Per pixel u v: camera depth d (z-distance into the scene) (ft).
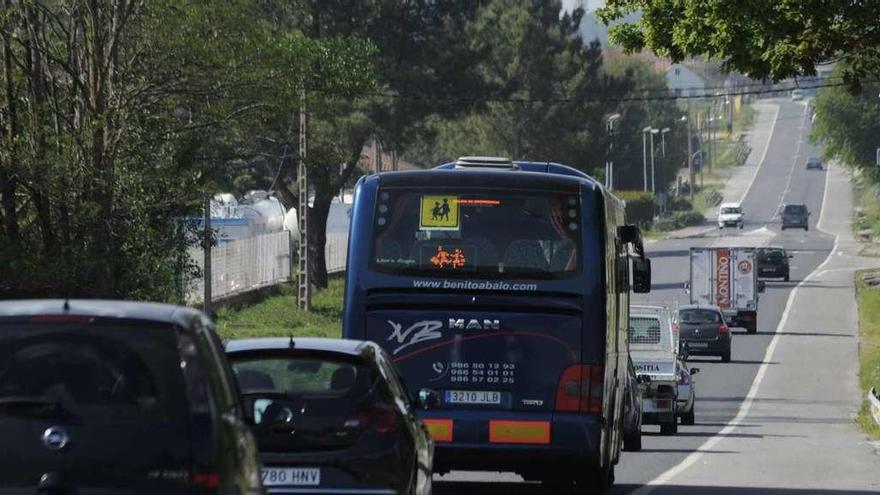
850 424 305.53
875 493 165.89
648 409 267.80
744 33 172.96
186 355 66.28
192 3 262.88
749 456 219.82
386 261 140.77
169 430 65.05
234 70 267.18
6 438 65.00
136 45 268.21
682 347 311.27
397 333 140.26
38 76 260.62
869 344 505.25
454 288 139.64
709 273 549.13
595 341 138.82
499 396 138.92
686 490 166.71
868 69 175.63
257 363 106.83
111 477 64.54
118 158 266.77
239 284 536.83
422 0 568.41
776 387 398.62
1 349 66.33
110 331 66.59
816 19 168.55
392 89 567.18
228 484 65.62
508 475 188.44
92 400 65.57
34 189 253.44
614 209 153.69
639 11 195.72
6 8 252.42
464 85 579.07
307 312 510.58
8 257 242.99
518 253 140.15
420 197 141.38
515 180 141.28
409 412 110.32
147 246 270.46
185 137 276.00
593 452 137.69
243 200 525.75
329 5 546.26
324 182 583.99
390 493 102.17
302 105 288.71
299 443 101.81
